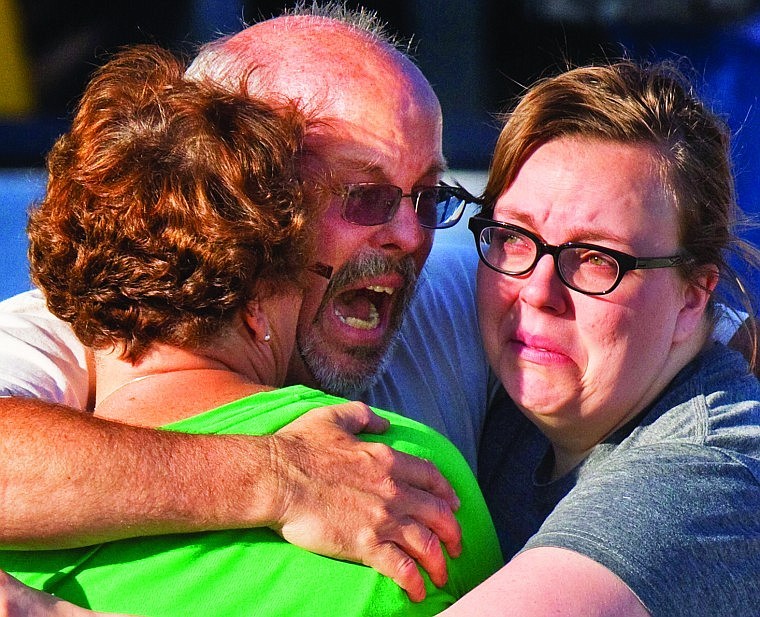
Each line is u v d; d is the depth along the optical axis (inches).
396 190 345.7
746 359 327.6
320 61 339.0
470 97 811.4
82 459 233.9
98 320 254.2
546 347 293.1
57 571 236.7
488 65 811.4
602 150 285.9
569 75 299.0
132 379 262.7
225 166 255.6
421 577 237.1
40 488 232.5
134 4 749.3
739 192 690.8
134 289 248.1
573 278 287.9
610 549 237.9
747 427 279.6
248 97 278.1
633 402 296.8
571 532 243.1
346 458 241.6
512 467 339.9
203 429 245.6
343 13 372.2
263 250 258.2
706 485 257.6
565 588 229.6
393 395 366.6
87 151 258.1
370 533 233.8
